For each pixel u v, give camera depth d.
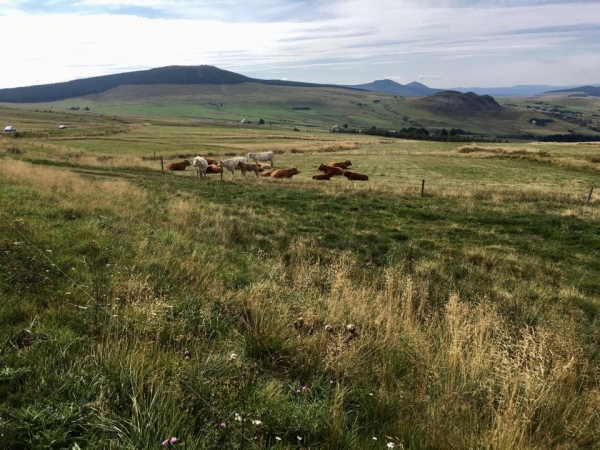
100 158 43.25
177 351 3.97
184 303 5.41
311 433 3.12
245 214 15.98
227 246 10.57
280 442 2.89
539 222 16.62
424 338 5.18
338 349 4.23
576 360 4.76
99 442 2.64
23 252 6.17
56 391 3.04
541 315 7.47
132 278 5.81
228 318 5.24
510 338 5.09
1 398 2.97
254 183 28.20
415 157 65.06
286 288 6.94
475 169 49.31
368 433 3.31
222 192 22.47
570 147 71.44
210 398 3.23
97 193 14.97
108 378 3.32
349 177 37.78
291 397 3.61
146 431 2.70
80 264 6.27
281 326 4.94
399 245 12.45
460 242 13.59
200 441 2.74
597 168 46.06
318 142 95.81
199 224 12.62
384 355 4.64
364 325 5.40
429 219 17.06
